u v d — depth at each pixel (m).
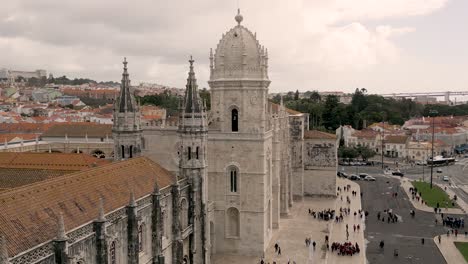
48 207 43.69
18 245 37.31
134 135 77.56
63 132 158.50
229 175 86.50
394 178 181.62
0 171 74.88
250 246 86.00
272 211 99.69
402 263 84.12
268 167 91.75
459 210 127.69
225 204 86.62
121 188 55.75
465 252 90.81
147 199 57.16
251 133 84.44
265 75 85.44
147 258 56.75
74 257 41.50
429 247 94.00
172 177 68.81
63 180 48.84
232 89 84.69
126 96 77.44
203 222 74.44
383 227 109.12
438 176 189.75
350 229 104.69
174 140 86.44
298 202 130.50
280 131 108.06
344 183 165.00
